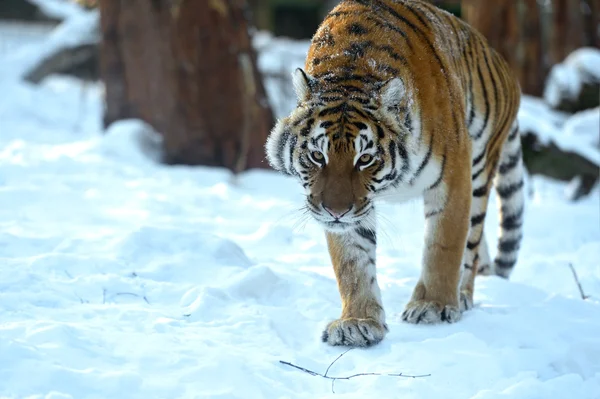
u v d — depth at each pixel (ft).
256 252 37.45
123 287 29.43
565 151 55.83
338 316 28.73
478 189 32.04
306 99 26.43
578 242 43.39
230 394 21.56
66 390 21.13
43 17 114.73
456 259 28.32
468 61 31.32
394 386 23.07
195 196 47.14
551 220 46.01
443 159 27.55
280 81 82.28
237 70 59.77
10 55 95.61
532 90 66.13
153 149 62.59
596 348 25.86
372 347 26.23
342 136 25.48
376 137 25.76
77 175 50.65
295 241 39.91
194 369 22.72
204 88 59.67
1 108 80.02
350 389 23.25
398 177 26.71
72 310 26.63
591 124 58.95
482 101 31.73
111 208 43.06
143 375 22.53
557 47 72.23
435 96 27.58
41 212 40.73
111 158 57.82
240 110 60.23
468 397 23.00
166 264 31.91
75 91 94.89
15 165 49.90
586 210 47.67
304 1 133.49
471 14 65.77
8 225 37.52
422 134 27.02
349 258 27.35
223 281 30.86
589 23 72.54
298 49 88.43
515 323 28.04
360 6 28.43
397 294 31.76
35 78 91.25
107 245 34.17
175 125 60.29
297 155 26.17
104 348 23.84
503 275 37.04
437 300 28.35
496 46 65.21
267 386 22.50
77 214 40.81
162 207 43.75
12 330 23.84
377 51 27.12
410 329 27.58
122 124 62.95
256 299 29.84
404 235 43.98
